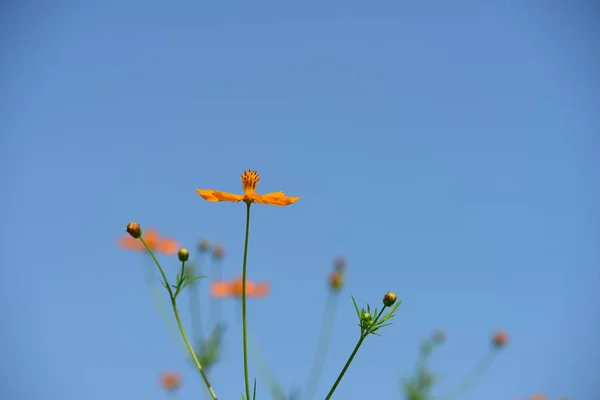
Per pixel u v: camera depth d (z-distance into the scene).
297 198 0.87
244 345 0.79
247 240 0.80
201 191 0.88
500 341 1.11
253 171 0.90
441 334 1.08
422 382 1.07
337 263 1.04
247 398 0.78
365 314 0.80
